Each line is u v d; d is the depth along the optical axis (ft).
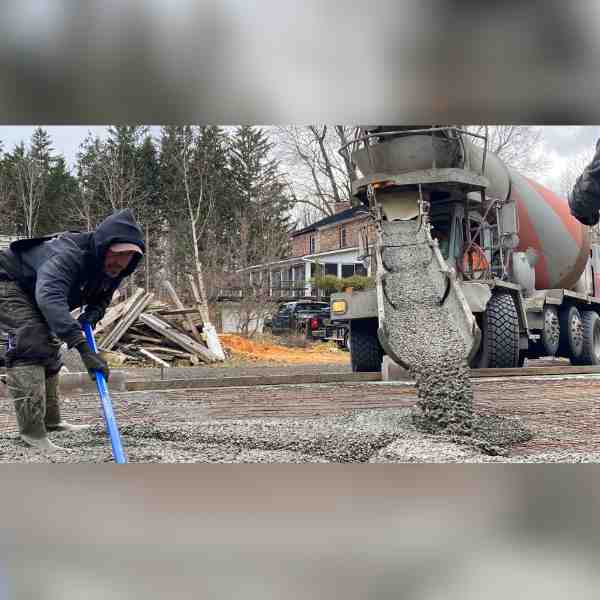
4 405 17.60
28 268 10.66
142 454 9.64
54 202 93.30
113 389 20.72
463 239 26.73
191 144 91.71
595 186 9.37
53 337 10.79
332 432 10.94
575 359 33.47
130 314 40.83
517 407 15.46
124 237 10.42
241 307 64.23
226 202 94.94
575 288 34.91
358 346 26.96
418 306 21.40
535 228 30.71
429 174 23.91
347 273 90.79
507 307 25.20
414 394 18.61
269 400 17.47
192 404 16.85
